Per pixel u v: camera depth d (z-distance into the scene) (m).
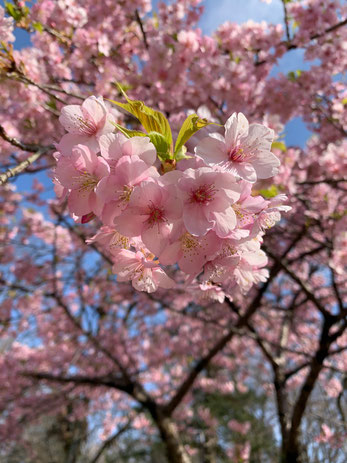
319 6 4.00
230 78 3.99
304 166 4.39
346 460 5.06
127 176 1.07
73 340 7.93
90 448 11.59
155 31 4.42
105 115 1.20
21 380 7.36
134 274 1.27
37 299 7.08
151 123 1.30
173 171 1.08
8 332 7.18
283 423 5.50
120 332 8.00
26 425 8.15
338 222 3.83
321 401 6.46
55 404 7.82
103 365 8.09
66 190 1.19
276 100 4.51
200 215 1.08
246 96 4.13
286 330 7.20
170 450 6.14
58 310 7.29
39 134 3.89
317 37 4.13
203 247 1.12
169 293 7.00
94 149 1.17
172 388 10.16
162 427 6.36
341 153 3.69
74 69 4.26
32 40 3.60
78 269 7.09
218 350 6.58
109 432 10.12
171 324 8.94
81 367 8.18
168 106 4.45
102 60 3.81
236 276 1.39
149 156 1.10
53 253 6.34
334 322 4.85
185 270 1.14
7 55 2.34
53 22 3.51
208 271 1.17
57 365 8.11
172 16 4.32
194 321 8.51
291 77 4.42
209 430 9.76
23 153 3.88
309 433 5.73
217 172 1.08
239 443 8.53
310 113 5.05
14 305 6.99
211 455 9.84
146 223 1.08
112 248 1.27
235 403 11.23
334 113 4.60
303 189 4.48
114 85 3.98
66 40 3.54
